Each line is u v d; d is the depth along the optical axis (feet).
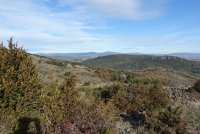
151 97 53.47
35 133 27.89
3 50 31.35
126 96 52.75
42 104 31.07
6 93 28.50
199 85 73.67
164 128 42.55
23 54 31.81
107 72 194.90
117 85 59.00
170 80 213.25
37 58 190.70
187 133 43.96
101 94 58.49
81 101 33.47
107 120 30.94
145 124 43.96
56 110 29.37
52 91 34.12
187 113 53.88
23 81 30.37
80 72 174.81
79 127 27.86
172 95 65.62
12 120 28.09
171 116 43.80
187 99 63.46
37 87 32.14
